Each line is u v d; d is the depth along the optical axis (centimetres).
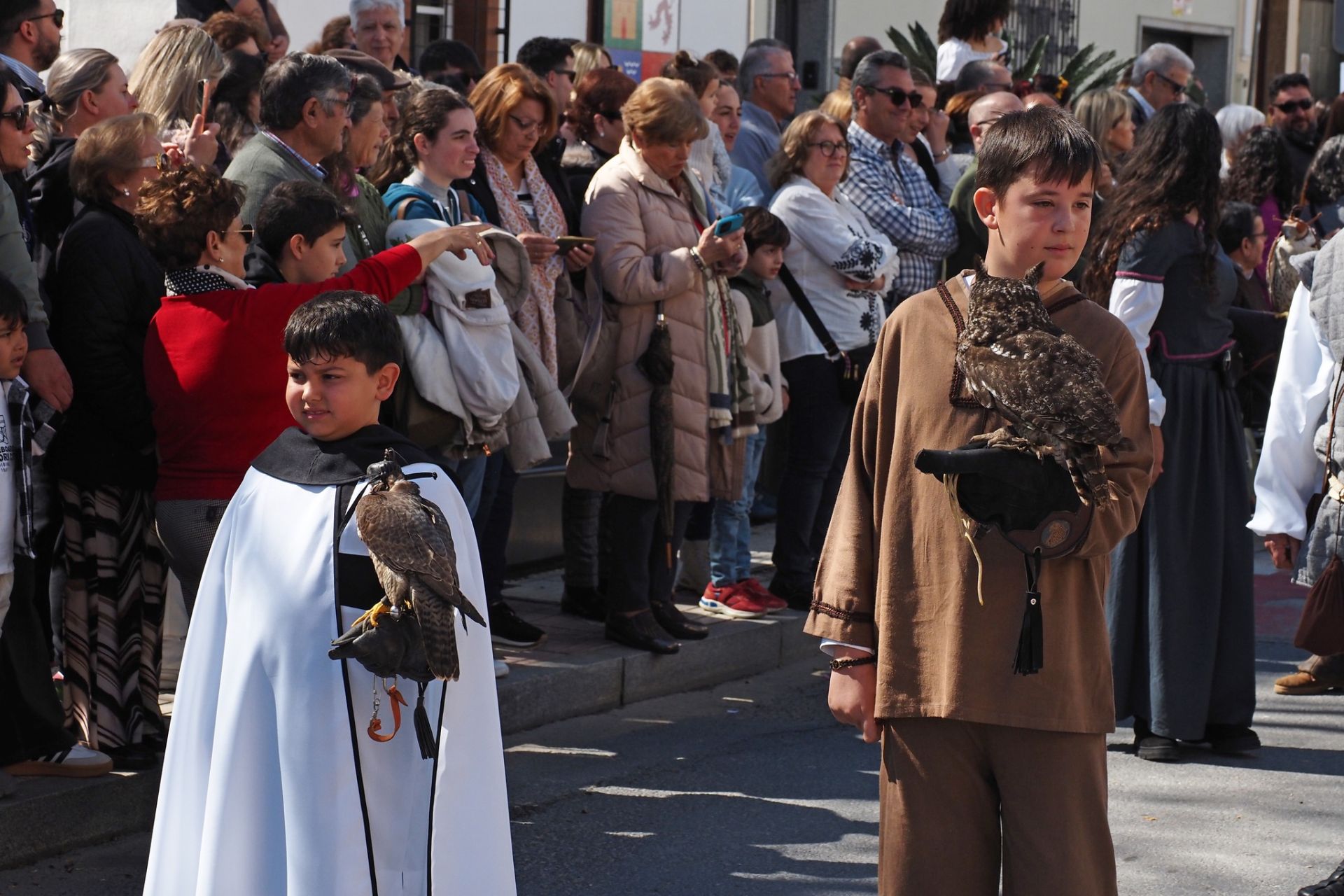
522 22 1905
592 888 730
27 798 728
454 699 504
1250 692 942
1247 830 824
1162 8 3078
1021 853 480
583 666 1005
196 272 723
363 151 903
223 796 498
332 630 492
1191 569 916
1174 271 898
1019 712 471
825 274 1169
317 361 511
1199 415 909
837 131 1180
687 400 1020
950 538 482
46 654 740
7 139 740
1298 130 1941
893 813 500
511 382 900
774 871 755
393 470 485
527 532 1317
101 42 1439
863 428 515
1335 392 798
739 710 1034
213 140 866
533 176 1063
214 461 713
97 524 765
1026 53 2778
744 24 2239
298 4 1631
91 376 751
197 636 521
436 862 498
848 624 507
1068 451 443
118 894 699
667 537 1013
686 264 1001
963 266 1285
